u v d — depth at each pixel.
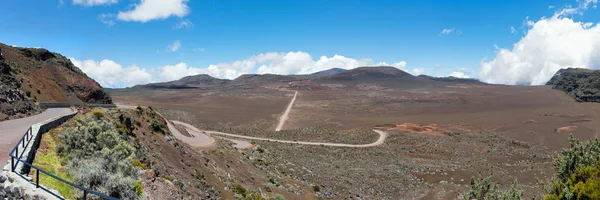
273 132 107.25
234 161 39.00
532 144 94.00
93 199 11.76
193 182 23.41
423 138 98.38
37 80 43.03
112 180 12.93
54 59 58.06
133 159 18.02
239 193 26.84
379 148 84.88
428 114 156.62
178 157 28.31
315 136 100.19
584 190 13.11
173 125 52.22
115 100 180.88
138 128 29.67
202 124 120.25
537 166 65.25
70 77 56.22
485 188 19.12
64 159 14.48
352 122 136.25
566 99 176.38
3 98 25.59
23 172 11.32
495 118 138.50
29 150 12.84
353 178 52.12
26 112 26.42
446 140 95.81
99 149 16.88
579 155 17.39
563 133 104.31
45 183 11.39
